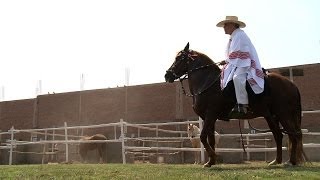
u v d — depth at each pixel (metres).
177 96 35.28
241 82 9.11
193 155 22.50
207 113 9.78
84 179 7.31
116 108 39.00
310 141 21.70
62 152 23.31
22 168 10.21
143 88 37.62
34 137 40.50
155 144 25.02
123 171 8.59
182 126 34.00
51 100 43.22
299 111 9.80
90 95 40.81
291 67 30.03
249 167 9.48
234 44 9.37
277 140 10.51
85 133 39.28
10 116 45.53
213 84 9.77
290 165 9.52
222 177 7.04
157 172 8.13
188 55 10.40
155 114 36.41
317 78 29.58
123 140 15.20
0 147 19.31
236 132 28.23
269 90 9.45
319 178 6.80
